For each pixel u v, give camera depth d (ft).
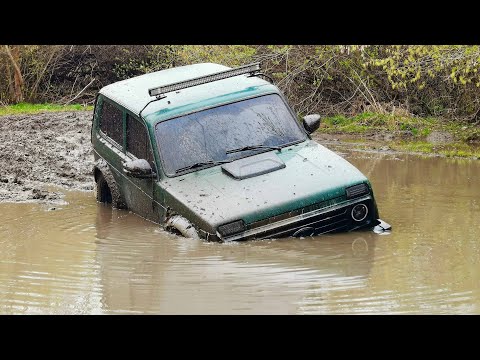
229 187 31.22
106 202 38.93
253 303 24.52
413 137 52.85
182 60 65.31
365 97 57.57
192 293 25.59
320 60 59.26
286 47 58.65
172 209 31.81
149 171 32.68
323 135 54.54
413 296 24.77
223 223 29.63
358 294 25.02
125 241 31.63
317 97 59.67
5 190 41.65
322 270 27.30
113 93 38.04
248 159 32.55
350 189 30.86
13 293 26.35
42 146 52.11
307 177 31.27
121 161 36.14
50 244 31.99
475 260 28.12
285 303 24.41
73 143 53.11
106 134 38.60
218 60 60.90
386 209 35.32
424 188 39.34
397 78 56.85
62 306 24.99
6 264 29.50
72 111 66.64
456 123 55.06
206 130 33.37
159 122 33.55
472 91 55.42
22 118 62.90
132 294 25.86
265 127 33.76
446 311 23.47
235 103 34.27
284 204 30.12
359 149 50.14
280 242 29.89
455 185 39.86
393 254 28.81
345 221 30.96
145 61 70.95
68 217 36.22
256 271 27.30
